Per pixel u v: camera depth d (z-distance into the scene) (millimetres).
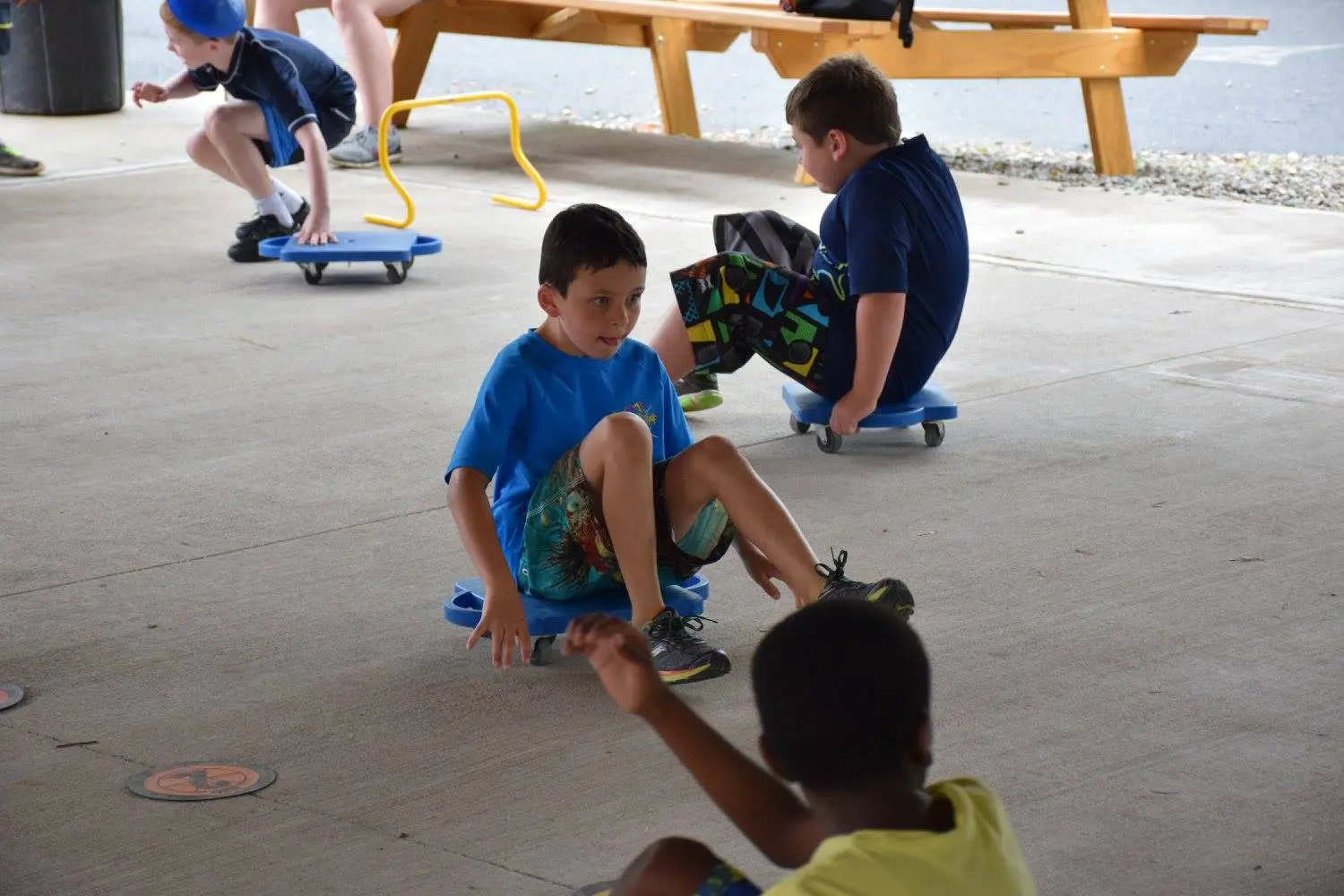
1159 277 7766
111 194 9891
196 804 3115
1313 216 9281
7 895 2787
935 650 3791
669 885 2131
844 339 5230
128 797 3148
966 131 13367
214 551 4465
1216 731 3377
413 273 7957
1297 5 20922
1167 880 2807
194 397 5934
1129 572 4258
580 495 3619
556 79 16391
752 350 5348
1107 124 10766
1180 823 3004
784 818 2152
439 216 9305
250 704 3561
